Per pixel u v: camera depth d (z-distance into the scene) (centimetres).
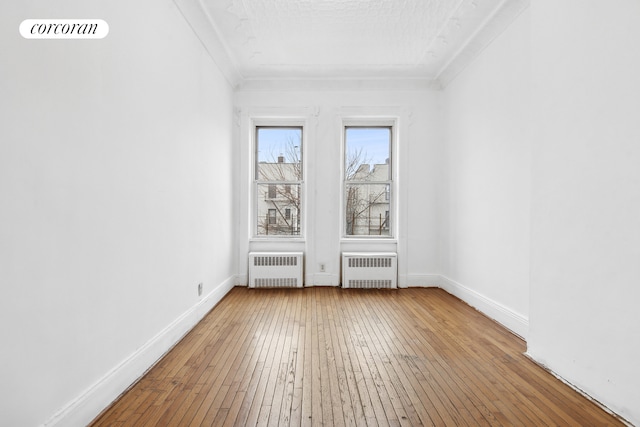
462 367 273
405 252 570
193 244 368
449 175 534
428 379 253
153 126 276
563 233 254
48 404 168
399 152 573
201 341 326
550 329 268
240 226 566
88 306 197
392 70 539
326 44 456
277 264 557
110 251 218
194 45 370
